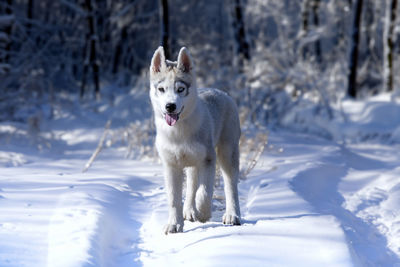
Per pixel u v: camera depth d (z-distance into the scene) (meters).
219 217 5.36
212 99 5.29
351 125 14.63
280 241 3.96
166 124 4.62
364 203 6.05
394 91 20.03
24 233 4.03
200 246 3.99
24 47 18.50
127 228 4.81
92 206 4.92
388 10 21.55
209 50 20.75
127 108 18.38
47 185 5.94
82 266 3.42
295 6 29.97
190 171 5.11
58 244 3.82
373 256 4.23
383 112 15.08
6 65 14.83
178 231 4.62
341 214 5.27
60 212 4.67
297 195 5.75
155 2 34.78
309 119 15.91
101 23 29.80
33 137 11.69
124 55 33.16
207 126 4.80
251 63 18.08
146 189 6.51
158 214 5.22
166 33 18.66
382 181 7.18
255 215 5.10
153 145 9.70
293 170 7.30
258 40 20.02
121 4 30.62
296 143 11.25
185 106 4.50
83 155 10.27
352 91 18.52
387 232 5.02
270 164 8.21
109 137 12.90
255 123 13.72
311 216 4.86
